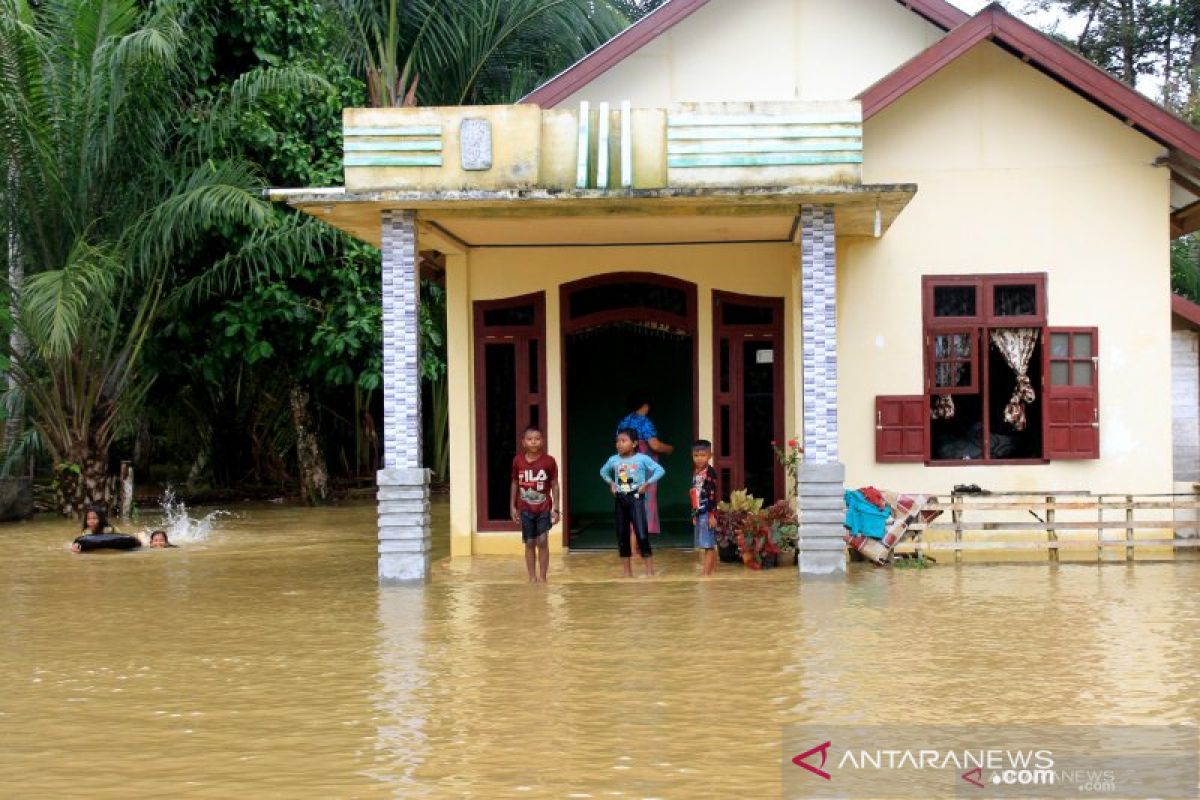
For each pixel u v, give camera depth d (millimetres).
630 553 13289
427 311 23609
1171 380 15820
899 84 13469
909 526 13695
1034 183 14539
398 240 12727
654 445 14734
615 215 12938
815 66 16047
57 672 8727
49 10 19594
